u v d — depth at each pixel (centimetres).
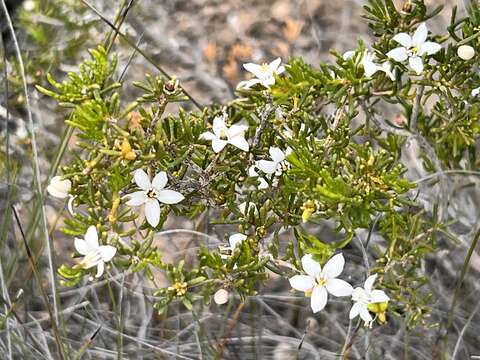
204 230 48
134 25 58
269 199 33
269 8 65
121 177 30
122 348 44
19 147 49
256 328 47
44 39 53
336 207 31
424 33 34
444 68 35
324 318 48
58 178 30
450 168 43
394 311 37
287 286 50
